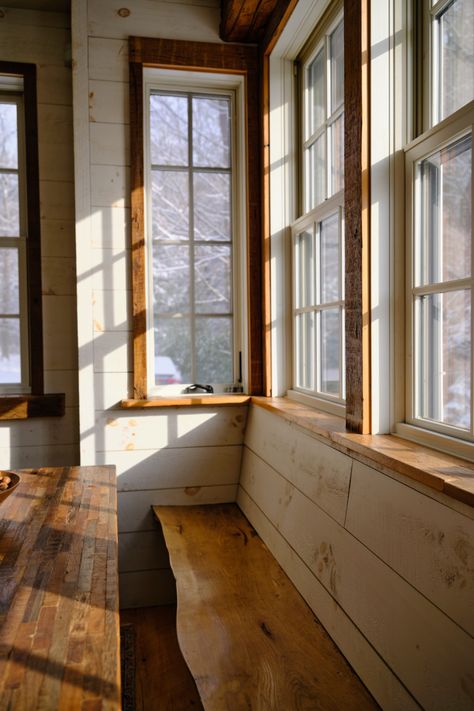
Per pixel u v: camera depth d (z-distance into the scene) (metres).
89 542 1.49
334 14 2.57
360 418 1.94
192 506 3.19
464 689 1.19
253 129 3.17
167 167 3.27
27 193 3.25
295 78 3.13
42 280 3.26
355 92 1.96
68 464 3.29
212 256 3.34
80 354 3.04
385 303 1.94
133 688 2.29
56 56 3.25
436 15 1.84
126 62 3.06
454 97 1.74
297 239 3.06
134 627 2.87
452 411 1.70
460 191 1.64
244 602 2.05
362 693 1.55
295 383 3.09
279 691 1.55
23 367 3.33
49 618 1.07
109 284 3.07
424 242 1.87
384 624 1.52
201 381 3.33
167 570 3.16
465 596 1.22
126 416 3.11
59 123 3.27
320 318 2.71
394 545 1.53
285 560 2.31
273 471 2.68
